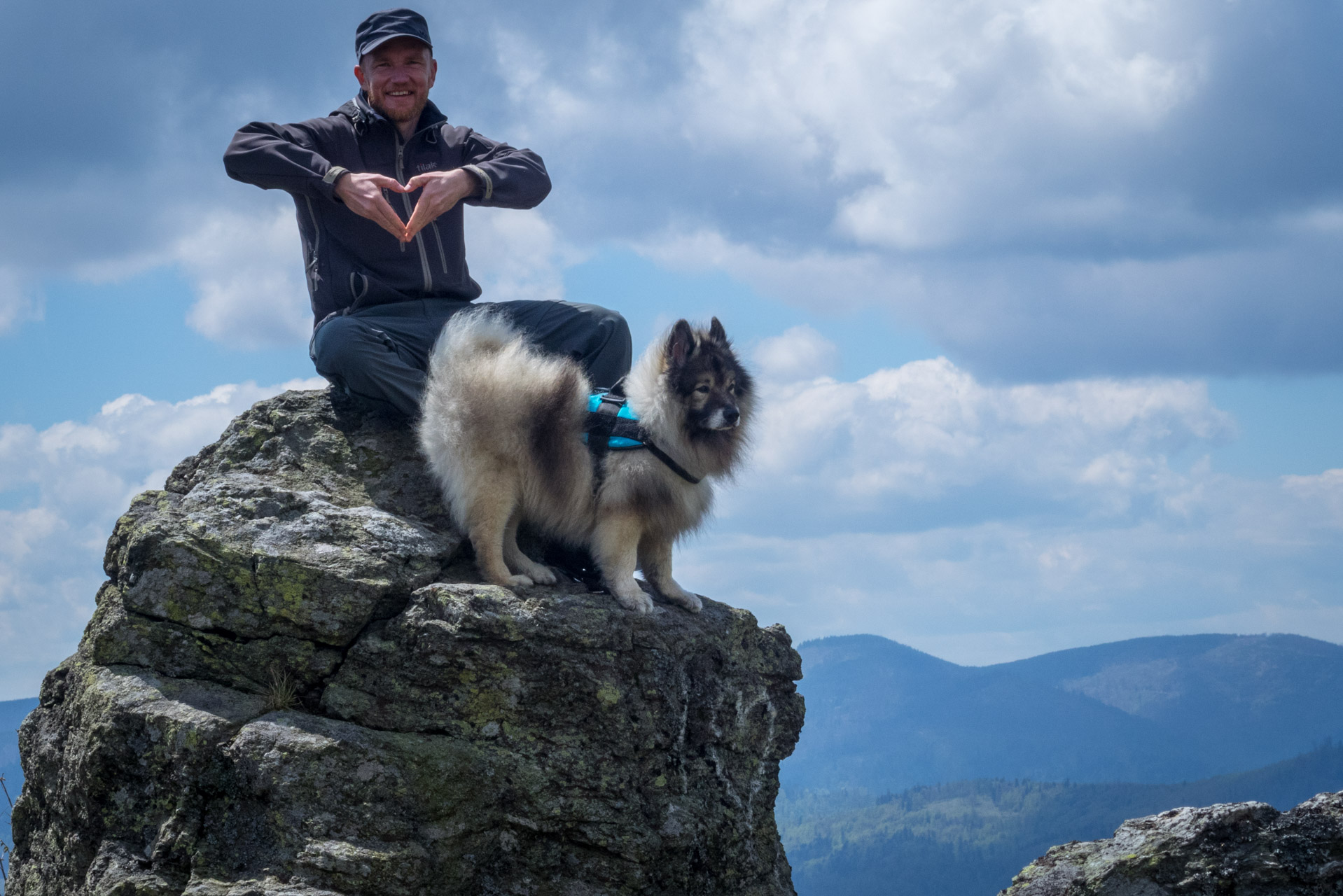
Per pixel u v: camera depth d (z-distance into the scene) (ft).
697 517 17.60
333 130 17.52
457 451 16.83
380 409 17.70
